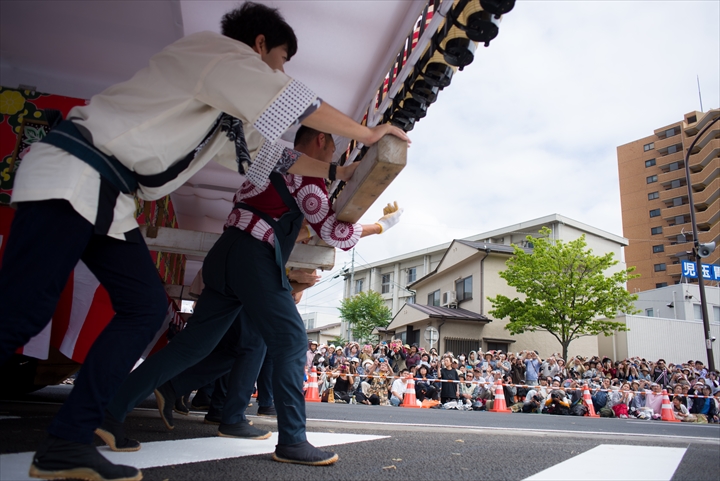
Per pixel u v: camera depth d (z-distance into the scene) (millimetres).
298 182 1947
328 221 1987
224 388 2873
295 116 1389
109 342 1262
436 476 1575
